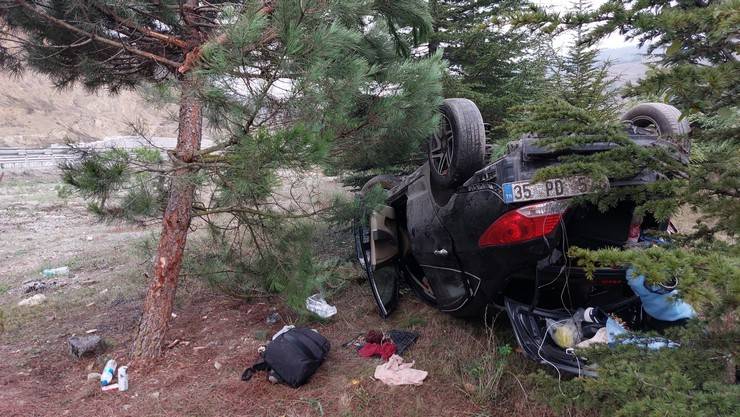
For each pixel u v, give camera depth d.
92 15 4.15
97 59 5.10
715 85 1.41
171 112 4.09
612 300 3.38
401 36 5.04
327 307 4.77
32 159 23.05
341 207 4.39
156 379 3.73
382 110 3.84
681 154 2.56
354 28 3.97
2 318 5.14
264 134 3.18
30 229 11.30
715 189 1.78
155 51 4.72
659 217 1.87
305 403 3.28
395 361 3.65
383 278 4.96
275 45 3.26
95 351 4.25
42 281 6.92
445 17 7.15
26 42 4.89
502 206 2.96
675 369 1.64
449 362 3.65
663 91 1.55
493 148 3.67
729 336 1.63
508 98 7.09
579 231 3.20
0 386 3.76
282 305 5.11
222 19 3.22
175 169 3.69
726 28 1.32
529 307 3.30
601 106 7.66
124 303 5.71
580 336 3.06
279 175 3.36
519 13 1.67
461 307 3.75
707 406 1.47
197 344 4.30
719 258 1.44
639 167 2.10
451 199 3.45
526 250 2.92
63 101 45.41
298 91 3.16
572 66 7.92
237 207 4.05
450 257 3.64
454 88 6.78
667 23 1.41
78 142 3.97
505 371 3.41
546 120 2.26
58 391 3.65
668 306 2.90
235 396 3.40
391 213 4.93
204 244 5.37
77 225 11.73
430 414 3.08
